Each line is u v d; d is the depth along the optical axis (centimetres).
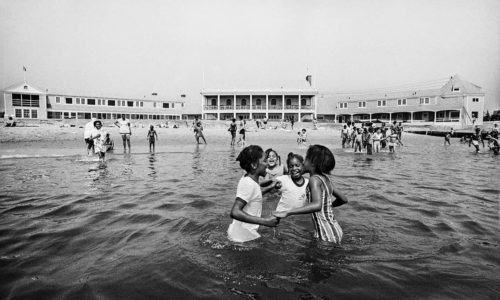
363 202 592
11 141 2730
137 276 296
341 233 389
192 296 265
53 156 1555
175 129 4038
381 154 1864
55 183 793
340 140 3412
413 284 284
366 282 287
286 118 5891
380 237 399
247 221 354
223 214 498
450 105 5175
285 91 5712
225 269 310
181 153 1766
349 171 1062
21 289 274
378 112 5981
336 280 291
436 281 289
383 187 757
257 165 374
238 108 5891
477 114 5059
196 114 6706
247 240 382
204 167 1129
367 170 1093
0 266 317
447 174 1002
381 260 332
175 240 386
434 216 498
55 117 5588
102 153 1327
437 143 3259
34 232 417
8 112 5244
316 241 380
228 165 1193
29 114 5359
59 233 413
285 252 349
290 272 305
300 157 463
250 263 323
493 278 294
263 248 359
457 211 530
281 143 2870
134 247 365
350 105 6500
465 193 689
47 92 5519
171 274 300
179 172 996
